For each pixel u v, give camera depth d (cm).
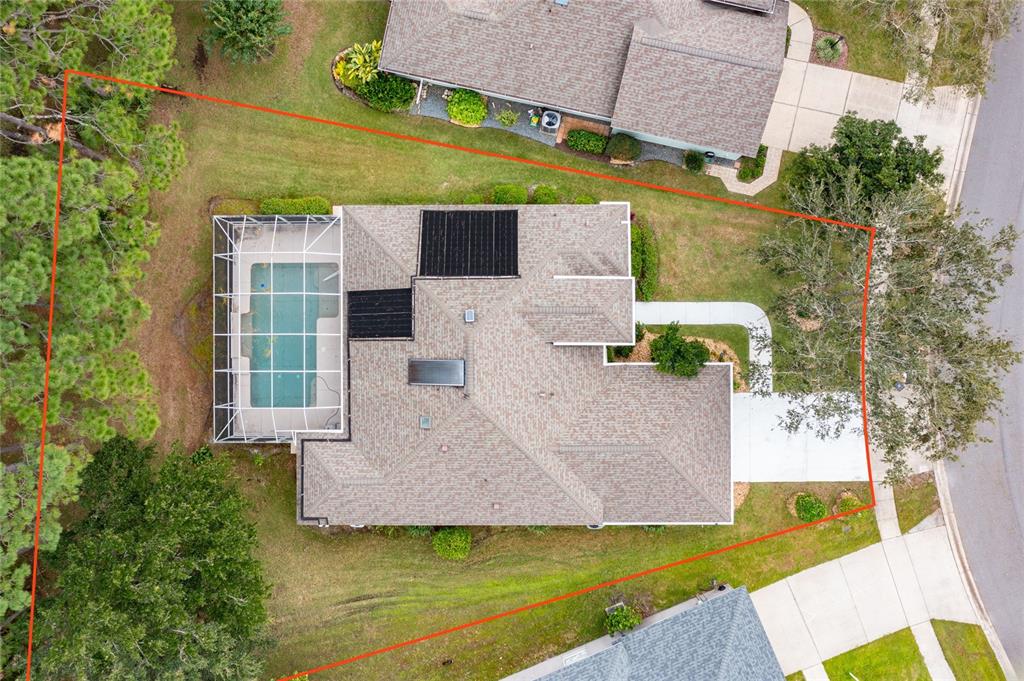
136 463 3172
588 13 3231
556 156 3591
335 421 3497
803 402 3438
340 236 3509
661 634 3256
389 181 3591
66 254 2809
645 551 3572
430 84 3553
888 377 2952
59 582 2808
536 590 3566
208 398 3566
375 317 3297
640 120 3306
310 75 3581
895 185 3100
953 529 3584
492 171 3588
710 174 3581
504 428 3156
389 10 3550
